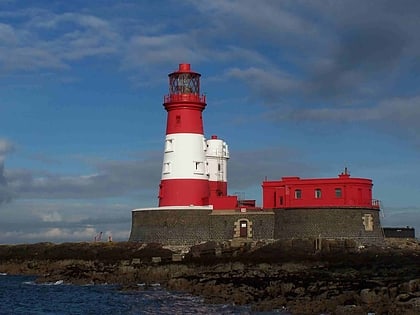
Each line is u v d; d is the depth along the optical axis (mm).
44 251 90000
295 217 80375
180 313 45156
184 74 88812
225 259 72062
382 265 61781
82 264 78438
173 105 87688
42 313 48250
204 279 58938
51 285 65938
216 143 92875
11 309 50219
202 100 88750
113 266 74312
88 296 56344
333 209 79438
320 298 45062
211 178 91688
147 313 46156
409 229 91125
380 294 43500
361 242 79375
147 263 73875
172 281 59344
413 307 39656
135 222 88000
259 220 82312
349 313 39875
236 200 84938
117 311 47594
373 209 81875
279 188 83375
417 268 57531
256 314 42781
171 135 87750
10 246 93500
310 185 81250
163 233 84500
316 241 76438
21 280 72438
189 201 85938
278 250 76375
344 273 56094
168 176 87250
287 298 46500
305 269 61688
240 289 51906
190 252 80125
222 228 83312
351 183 80000
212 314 43844
